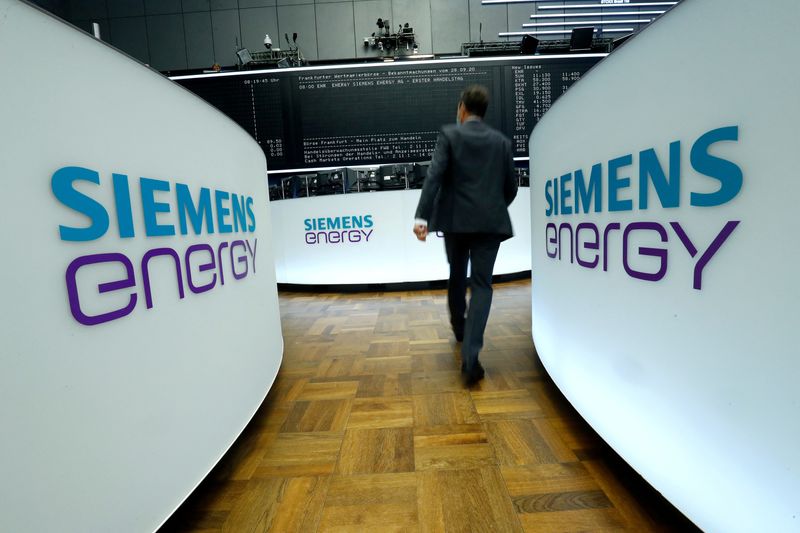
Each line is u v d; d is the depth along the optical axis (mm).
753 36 608
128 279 775
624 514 951
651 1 5738
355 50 6047
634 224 934
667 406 855
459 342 2295
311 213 4234
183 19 6043
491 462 1175
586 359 1215
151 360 838
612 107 1007
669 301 830
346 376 1886
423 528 933
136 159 812
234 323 1243
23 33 583
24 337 578
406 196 4059
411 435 1342
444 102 4883
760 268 626
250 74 4828
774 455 628
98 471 699
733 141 655
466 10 5969
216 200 1165
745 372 666
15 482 567
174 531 946
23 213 579
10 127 563
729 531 719
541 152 1646
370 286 4184
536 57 4844
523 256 4426
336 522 963
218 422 1111
